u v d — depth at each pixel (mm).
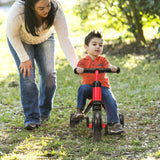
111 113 5082
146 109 6801
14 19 5027
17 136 5312
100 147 4781
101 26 12758
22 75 5559
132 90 8352
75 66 5551
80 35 15891
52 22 5172
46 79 5781
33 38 5410
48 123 5965
